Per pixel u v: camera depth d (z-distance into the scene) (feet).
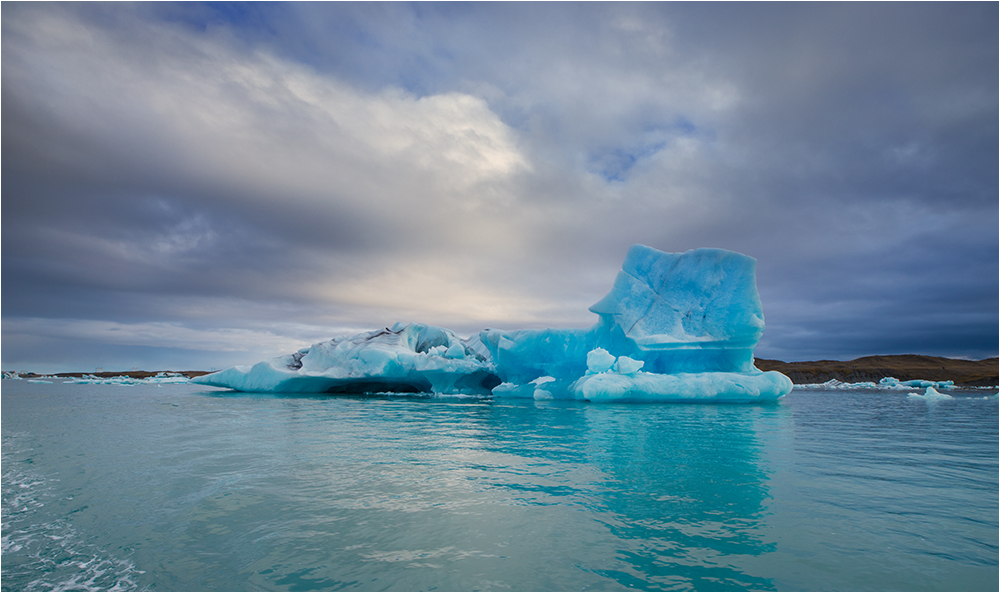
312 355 82.74
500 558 10.64
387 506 14.29
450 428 32.40
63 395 75.66
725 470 18.86
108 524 13.12
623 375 56.18
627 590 9.22
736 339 58.44
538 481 17.19
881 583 9.43
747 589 9.20
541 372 74.28
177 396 72.38
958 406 59.00
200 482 17.28
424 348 93.76
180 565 10.59
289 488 16.35
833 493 15.49
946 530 12.19
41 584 9.93
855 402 68.74
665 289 65.00
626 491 15.80
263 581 9.75
